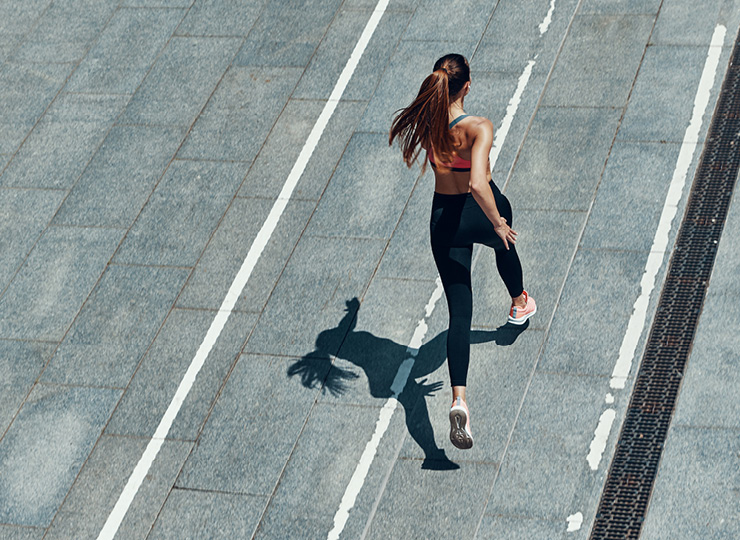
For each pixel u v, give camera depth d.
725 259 7.62
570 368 7.16
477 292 7.80
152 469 7.18
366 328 7.75
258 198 8.96
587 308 7.51
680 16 9.73
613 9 9.99
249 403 7.44
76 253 8.84
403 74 9.83
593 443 6.70
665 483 6.40
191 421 7.42
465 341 6.45
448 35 10.14
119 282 8.52
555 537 6.28
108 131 9.89
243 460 7.10
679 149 8.52
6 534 6.98
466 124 6.16
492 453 6.79
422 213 8.51
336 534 6.57
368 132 9.34
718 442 6.54
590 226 8.08
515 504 6.49
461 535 6.40
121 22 11.11
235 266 8.45
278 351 7.74
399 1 10.68
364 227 8.51
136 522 6.89
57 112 10.20
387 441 7.00
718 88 8.95
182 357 7.87
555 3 10.20
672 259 7.71
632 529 6.22
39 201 9.36
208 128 9.72
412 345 7.56
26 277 8.73
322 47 10.32
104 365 7.94
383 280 8.05
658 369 7.03
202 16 10.99
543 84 9.38
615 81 9.25
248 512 6.80
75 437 7.49
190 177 9.27
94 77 10.51
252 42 10.55
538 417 6.93
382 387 7.33
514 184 8.55
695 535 6.11
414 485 6.72
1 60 10.91
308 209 8.77
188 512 6.88
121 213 9.09
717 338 7.12
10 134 10.06
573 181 8.45
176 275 8.48
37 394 7.84
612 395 6.95
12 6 11.57
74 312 8.38
